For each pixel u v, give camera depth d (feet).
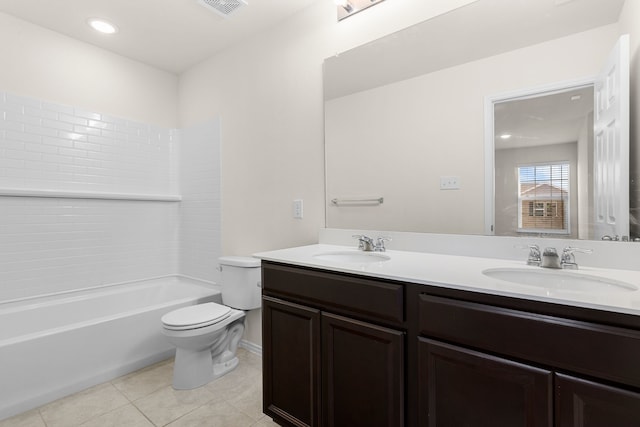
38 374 5.56
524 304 2.87
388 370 3.67
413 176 5.36
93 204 8.36
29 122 7.33
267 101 7.48
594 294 2.78
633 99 3.71
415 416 3.54
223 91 8.56
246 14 6.95
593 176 3.93
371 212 5.84
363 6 5.86
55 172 7.72
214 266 8.87
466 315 3.13
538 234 4.29
